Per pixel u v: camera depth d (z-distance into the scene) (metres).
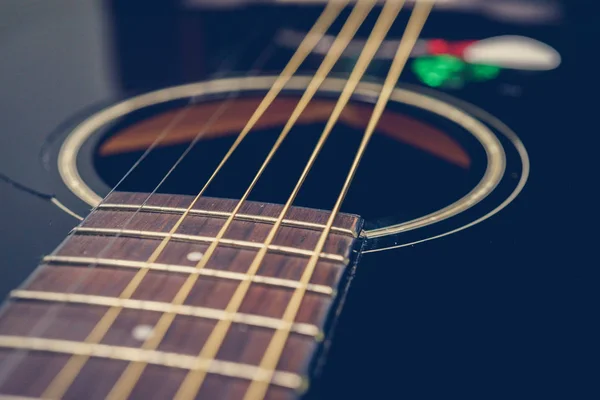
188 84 0.29
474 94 0.28
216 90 0.28
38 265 0.19
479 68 0.29
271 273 0.19
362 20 0.32
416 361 0.18
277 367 0.16
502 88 0.28
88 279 0.18
